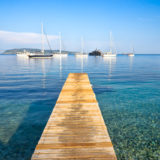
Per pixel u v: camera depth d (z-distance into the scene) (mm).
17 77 18766
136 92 11648
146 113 7609
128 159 4367
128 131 5859
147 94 11062
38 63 44844
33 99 9680
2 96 10289
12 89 12273
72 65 38500
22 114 7363
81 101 6395
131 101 9516
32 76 19656
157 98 10094
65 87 9070
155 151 4707
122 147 4898
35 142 5156
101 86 13820
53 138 3676
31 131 5840
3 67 32156
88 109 5551
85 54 94938
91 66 35844
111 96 10641
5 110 7840
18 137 5426
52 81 16094
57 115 5031
